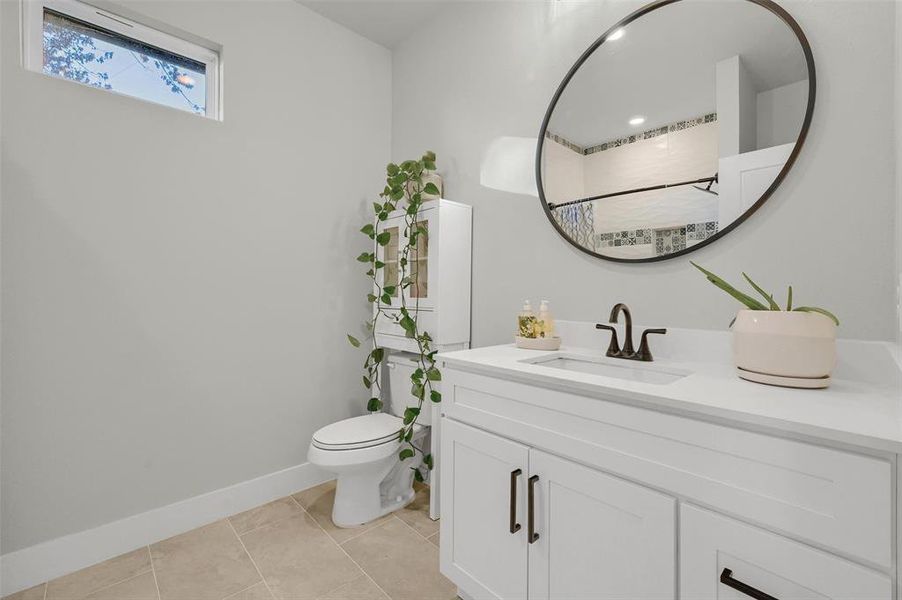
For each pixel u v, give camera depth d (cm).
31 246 146
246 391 197
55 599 136
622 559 91
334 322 230
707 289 130
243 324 196
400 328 211
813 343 89
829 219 108
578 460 99
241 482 195
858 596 63
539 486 107
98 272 158
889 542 61
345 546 164
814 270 110
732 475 76
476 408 126
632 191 146
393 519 185
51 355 149
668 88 138
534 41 181
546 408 106
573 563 100
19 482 143
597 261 157
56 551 148
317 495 209
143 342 169
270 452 205
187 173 180
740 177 122
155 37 178
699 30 132
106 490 160
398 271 214
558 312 170
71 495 153
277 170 208
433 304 192
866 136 103
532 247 179
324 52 228
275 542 167
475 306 203
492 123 198
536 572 108
